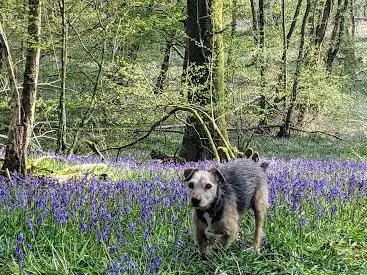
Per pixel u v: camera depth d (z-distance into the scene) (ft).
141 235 22.94
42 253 21.66
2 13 48.75
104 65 71.36
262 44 79.92
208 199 21.22
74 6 60.18
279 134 87.04
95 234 22.44
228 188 22.39
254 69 73.36
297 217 25.66
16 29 52.60
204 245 22.39
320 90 79.71
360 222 27.25
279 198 27.58
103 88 67.87
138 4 64.90
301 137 86.84
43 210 24.38
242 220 25.82
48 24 56.39
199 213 22.00
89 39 71.26
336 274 21.06
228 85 65.57
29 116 36.01
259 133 88.48
